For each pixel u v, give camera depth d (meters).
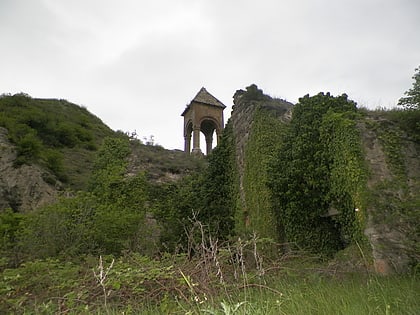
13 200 19.58
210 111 28.77
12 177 20.55
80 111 40.44
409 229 6.79
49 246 9.48
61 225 10.18
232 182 13.23
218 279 4.84
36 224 10.34
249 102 13.29
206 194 13.83
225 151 14.22
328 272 6.28
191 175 19.41
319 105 9.27
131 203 16.11
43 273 6.42
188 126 28.94
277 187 9.39
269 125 11.19
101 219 10.96
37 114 30.61
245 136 12.77
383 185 7.34
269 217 9.82
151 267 5.58
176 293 5.04
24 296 5.49
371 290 4.34
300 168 8.90
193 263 5.38
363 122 8.21
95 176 18.88
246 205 11.66
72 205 11.62
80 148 30.45
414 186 7.34
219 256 5.32
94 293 5.02
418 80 8.61
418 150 8.03
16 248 9.48
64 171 24.55
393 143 7.93
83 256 8.77
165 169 21.73
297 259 7.63
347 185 7.78
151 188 17.09
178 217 13.96
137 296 5.12
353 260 7.23
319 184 8.57
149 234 11.96
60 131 30.28
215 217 12.88
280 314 3.67
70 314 4.67
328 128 8.62
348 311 3.52
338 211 8.22
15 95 34.78
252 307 3.52
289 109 11.98
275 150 10.41
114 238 10.66
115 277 5.30
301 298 4.21
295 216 9.09
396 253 6.68
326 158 8.58
